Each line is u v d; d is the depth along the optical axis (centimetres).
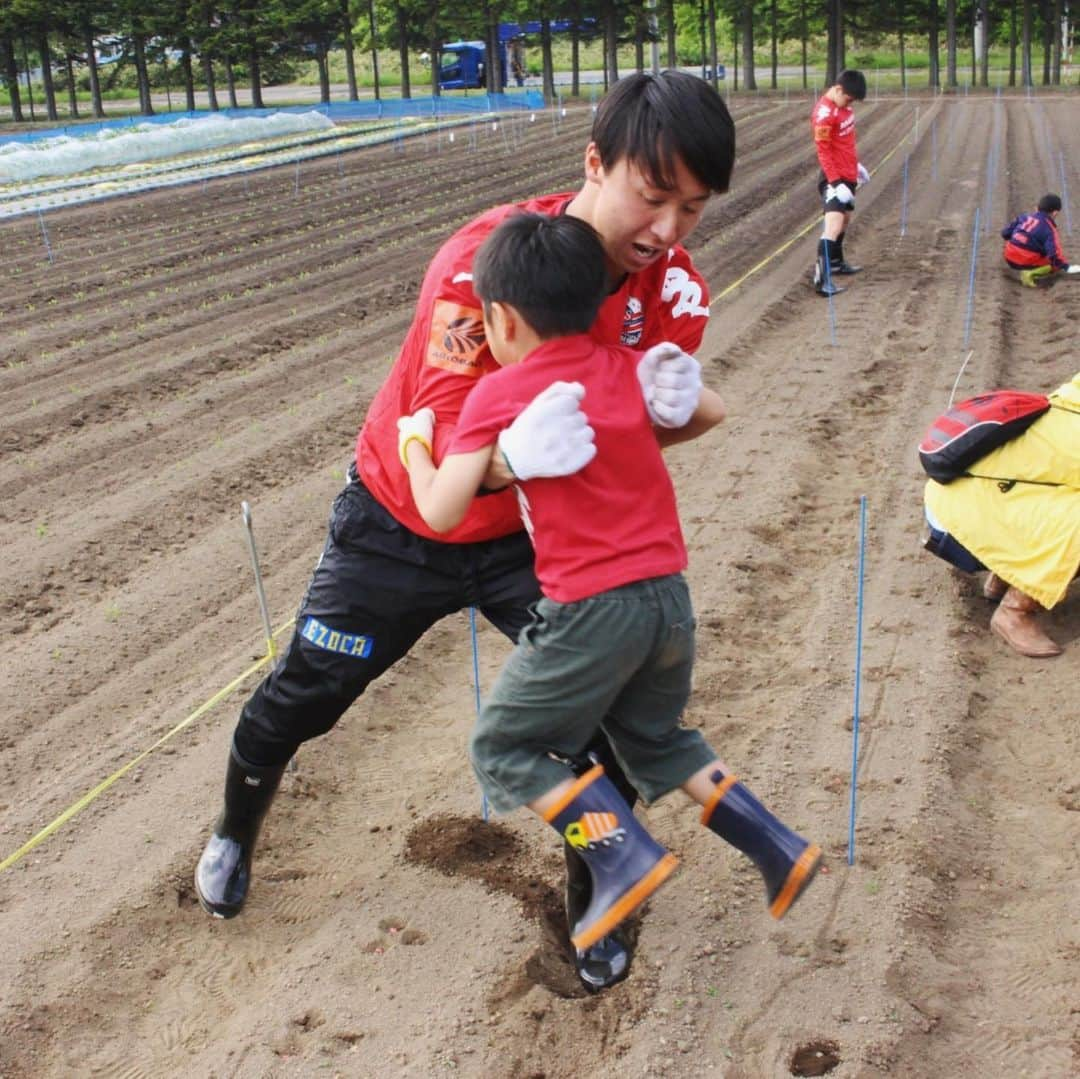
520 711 291
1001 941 378
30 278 1500
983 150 2552
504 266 275
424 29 5488
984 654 551
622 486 283
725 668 533
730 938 373
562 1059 333
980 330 1097
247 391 997
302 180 2492
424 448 295
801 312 1222
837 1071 325
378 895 397
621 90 279
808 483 756
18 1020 348
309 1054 335
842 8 5219
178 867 408
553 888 397
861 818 429
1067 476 535
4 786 463
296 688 346
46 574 653
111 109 6538
